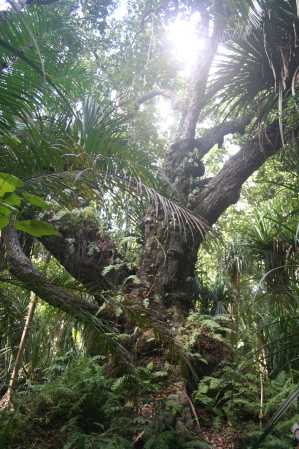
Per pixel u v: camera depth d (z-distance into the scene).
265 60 5.71
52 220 5.86
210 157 11.77
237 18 5.09
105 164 3.75
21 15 2.94
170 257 5.98
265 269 5.96
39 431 4.44
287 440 4.25
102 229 6.05
